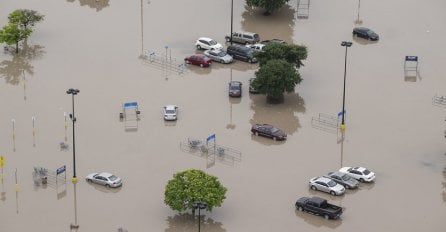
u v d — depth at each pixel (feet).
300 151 370.12
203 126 390.83
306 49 433.07
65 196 336.08
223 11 521.24
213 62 457.68
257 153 368.27
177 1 534.78
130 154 366.84
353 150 370.53
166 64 453.17
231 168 355.56
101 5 528.63
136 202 331.98
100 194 337.52
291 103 414.41
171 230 313.73
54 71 444.55
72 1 533.55
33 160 361.10
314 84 432.25
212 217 321.11
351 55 463.01
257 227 314.96
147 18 510.58
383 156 365.20
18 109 404.57
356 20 506.89
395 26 499.10
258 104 413.39
